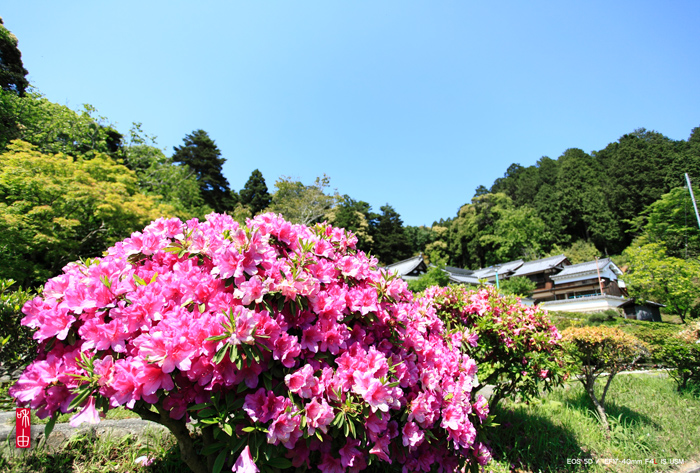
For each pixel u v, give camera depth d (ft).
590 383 14.03
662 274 54.39
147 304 4.89
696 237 82.02
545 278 98.84
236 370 4.78
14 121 42.45
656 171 122.21
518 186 172.76
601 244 125.70
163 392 4.67
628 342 13.24
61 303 4.80
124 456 7.34
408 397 6.43
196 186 68.69
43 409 4.60
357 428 5.29
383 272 7.16
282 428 4.57
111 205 29.60
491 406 12.11
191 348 4.42
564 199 132.67
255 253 5.41
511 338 11.28
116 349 4.60
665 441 12.09
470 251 139.54
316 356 5.51
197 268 5.57
